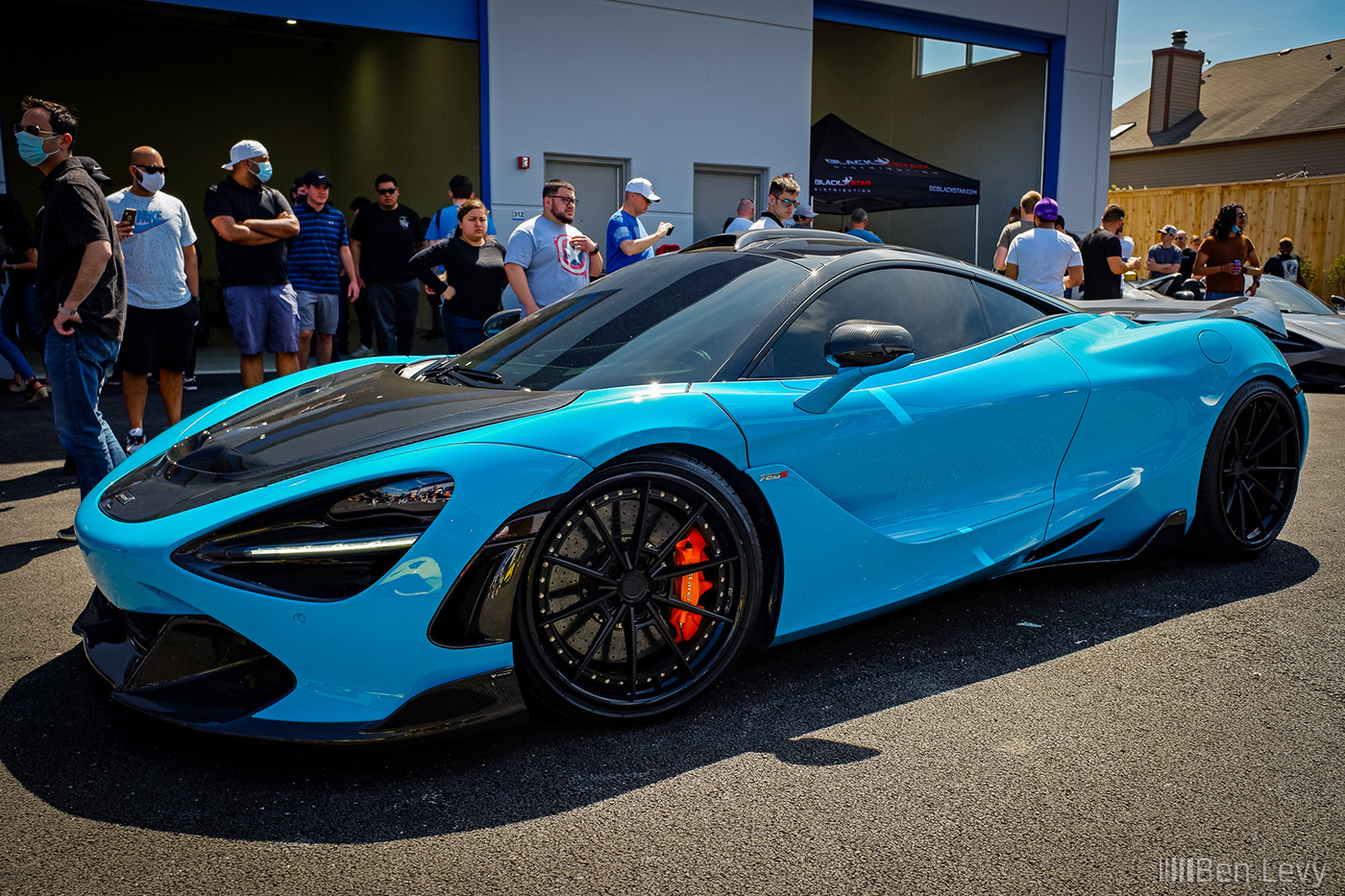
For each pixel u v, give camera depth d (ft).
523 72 27.66
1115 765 6.30
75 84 53.78
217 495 6.40
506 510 6.21
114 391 24.91
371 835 5.53
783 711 7.16
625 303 8.88
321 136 60.29
